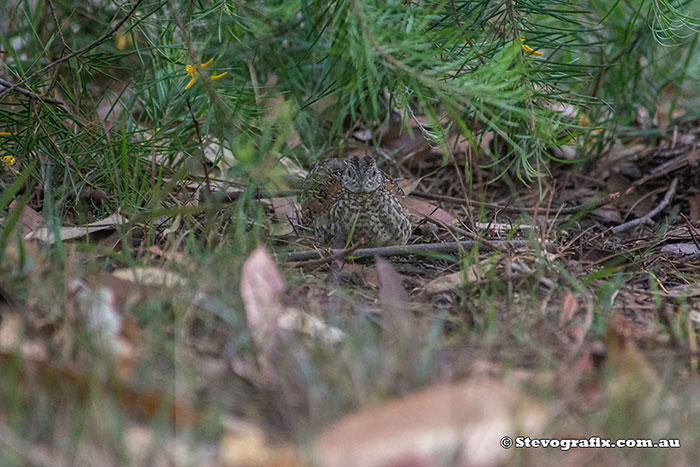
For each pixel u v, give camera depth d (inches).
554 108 437.7
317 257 348.2
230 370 233.0
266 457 195.8
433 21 371.6
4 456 185.6
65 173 374.9
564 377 234.5
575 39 431.2
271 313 250.8
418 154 498.6
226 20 364.5
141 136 402.9
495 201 480.1
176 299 254.5
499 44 370.0
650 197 474.0
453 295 305.7
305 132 493.4
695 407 223.9
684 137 526.6
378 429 197.9
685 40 542.0
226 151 437.4
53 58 450.9
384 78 380.5
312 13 366.9
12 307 252.1
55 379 212.4
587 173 502.9
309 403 214.1
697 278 350.9
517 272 314.5
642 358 236.5
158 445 193.2
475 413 202.2
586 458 205.9
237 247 310.5
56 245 280.1
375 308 289.6
